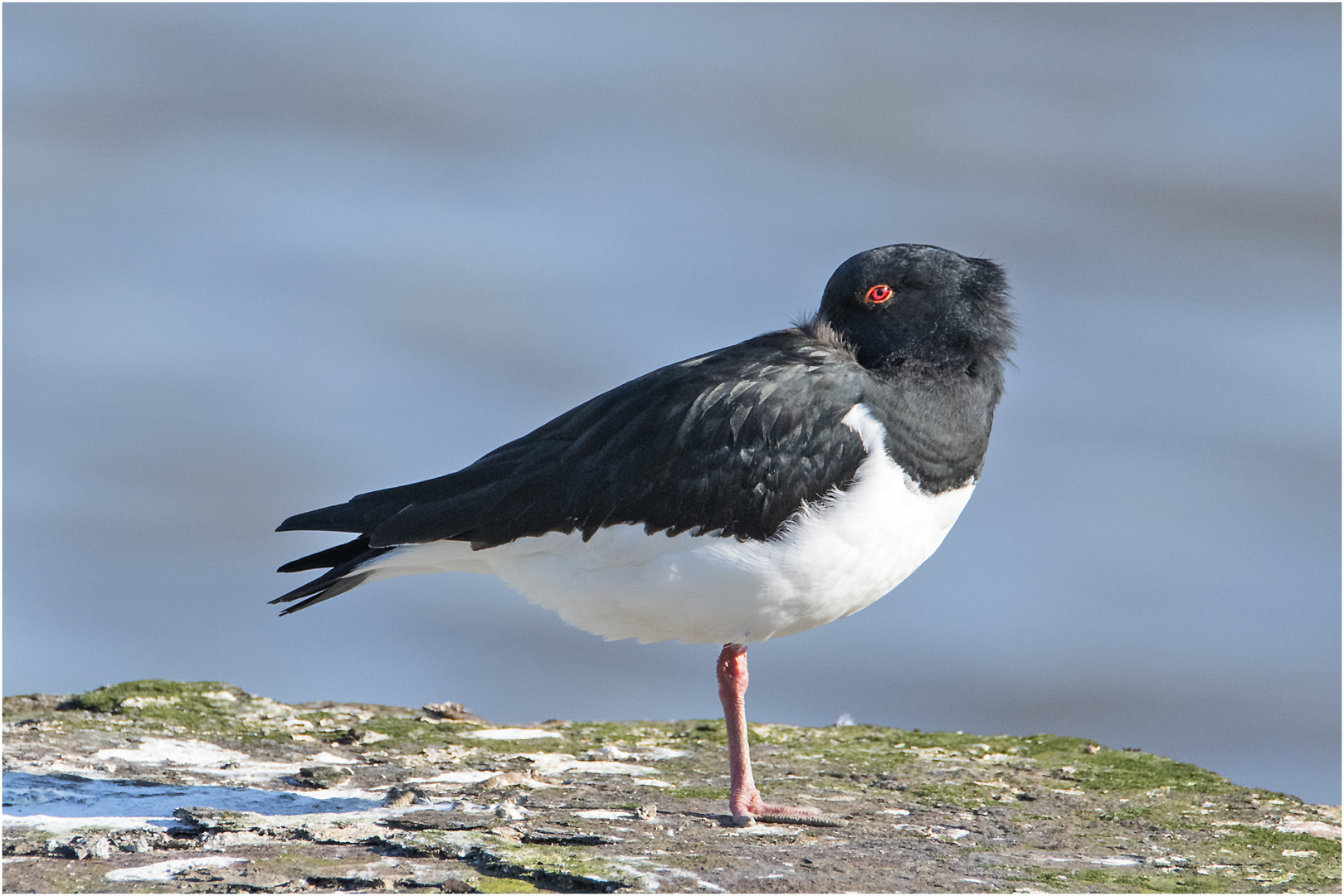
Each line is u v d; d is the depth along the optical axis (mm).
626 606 11227
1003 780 12477
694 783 11992
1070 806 11664
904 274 11641
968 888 9188
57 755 12039
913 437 11133
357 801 10977
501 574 11758
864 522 10883
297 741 13016
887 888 9094
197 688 14641
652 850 9789
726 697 11289
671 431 10984
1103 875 9648
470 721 14352
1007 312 11992
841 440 10891
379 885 8859
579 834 9977
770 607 11016
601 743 13477
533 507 11219
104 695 14203
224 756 12336
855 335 11789
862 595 11336
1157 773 12758
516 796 11234
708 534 10883
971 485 11625
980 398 11625
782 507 10805
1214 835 10859
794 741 13883
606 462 11102
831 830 10609
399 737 13352
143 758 12086
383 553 11711
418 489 11766
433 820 10359
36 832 9867
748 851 9859
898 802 11602
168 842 9672
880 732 14367
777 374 11117
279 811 10609
